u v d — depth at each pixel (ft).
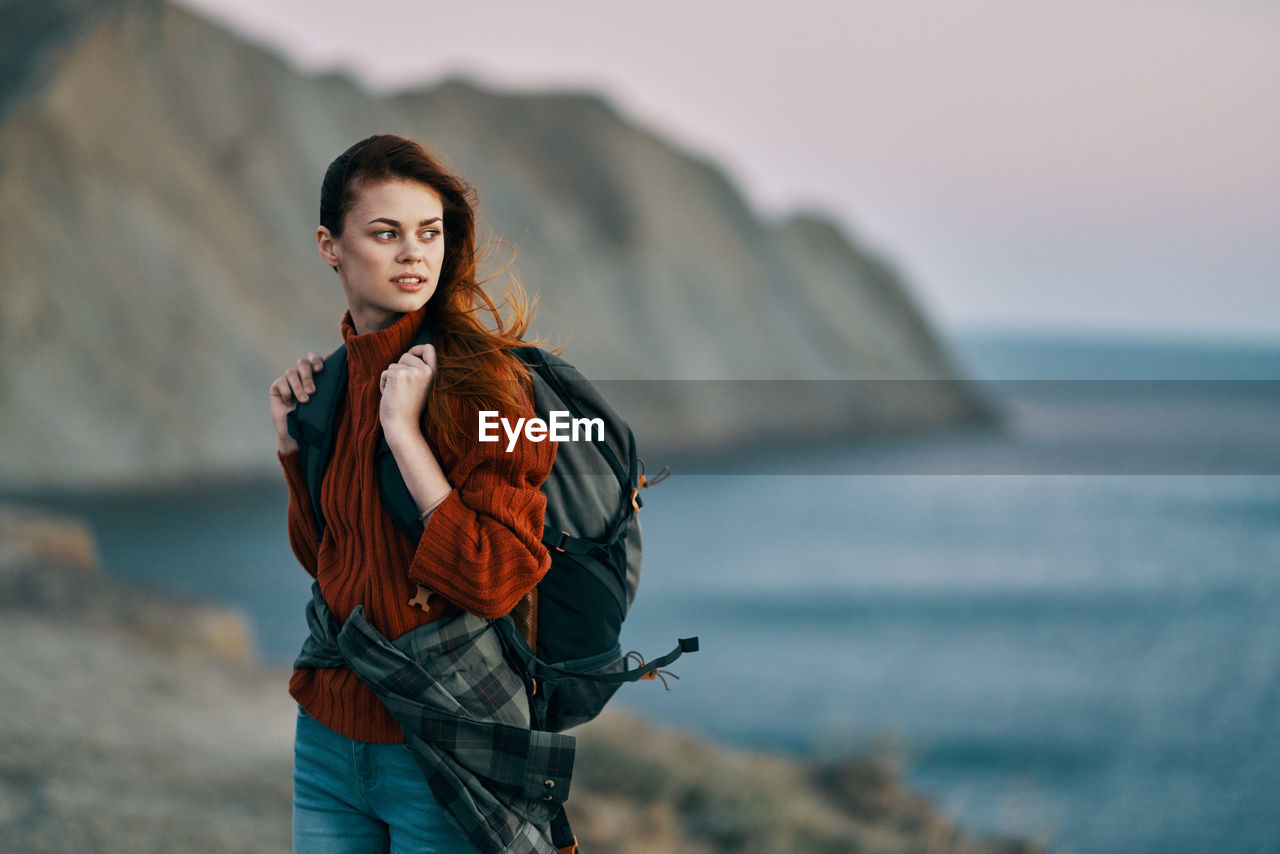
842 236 397.60
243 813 17.22
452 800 5.85
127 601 38.47
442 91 321.93
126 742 20.15
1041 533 193.88
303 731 6.50
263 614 95.55
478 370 5.92
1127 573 148.05
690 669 85.05
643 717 38.60
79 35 207.00
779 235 376.89
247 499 159.74
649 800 25.98
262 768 20.49
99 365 171.53
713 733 64.18
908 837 28.63
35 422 160.25
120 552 122.11
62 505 144.77
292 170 227.40
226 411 178.29
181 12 231.50
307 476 6.57
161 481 163.53
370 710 6.10
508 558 5.79
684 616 111.24
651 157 334.03
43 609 34.09
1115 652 97.55
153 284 183.73
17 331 167.02
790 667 87.04
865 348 360.89
